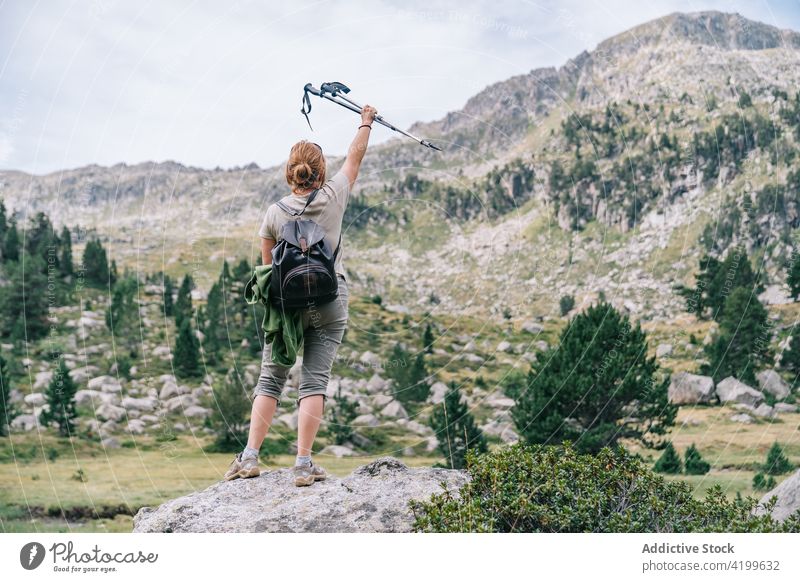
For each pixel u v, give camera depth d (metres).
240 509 3.48
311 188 3.50
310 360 3.57
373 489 3.57
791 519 3.69
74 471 11.88
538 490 3.55
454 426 12.15
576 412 10.55
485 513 3.40
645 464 3.88
